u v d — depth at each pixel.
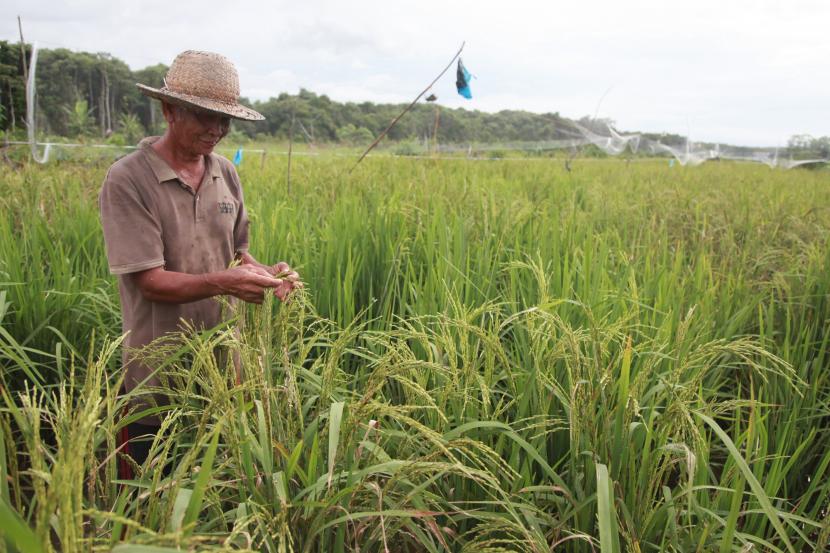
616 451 2.31
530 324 2.69
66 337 4.15
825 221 7.84
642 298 3.89
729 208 8.68
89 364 1.73
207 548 1.36
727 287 4.52
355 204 6.03
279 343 2.62
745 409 3.68
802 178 19.67
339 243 4.82
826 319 4.29
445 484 2.51
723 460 3.45
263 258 4.73
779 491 3.25
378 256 4.79
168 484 1.77
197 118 2.73
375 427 2.29
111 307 4.20
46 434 3.64
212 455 1.53
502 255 5.04
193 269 2.99
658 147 40.19
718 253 6.68
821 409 3.67
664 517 2.33
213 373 1.92
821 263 5.01
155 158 2.82
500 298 4.23
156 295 2.74
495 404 2.99
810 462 3.46
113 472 1.93
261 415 2.00
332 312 3.99
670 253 6.30
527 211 5.64
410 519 2.10
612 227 6.88
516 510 2.39
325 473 2.10
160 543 1.51
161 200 2.81
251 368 2.14
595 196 8.73
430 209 6.60
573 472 2.35
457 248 4.70
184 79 2.70
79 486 1.42
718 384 3.83
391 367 2.07
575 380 2.28
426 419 2.64
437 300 4.06
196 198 2.94
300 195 7.90
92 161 11.70
